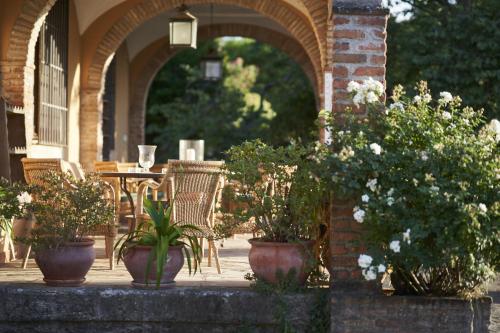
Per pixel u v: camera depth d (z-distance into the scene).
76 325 5.77
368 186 5.39
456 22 12.85
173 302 5.69
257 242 5.76
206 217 7.36
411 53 13.36
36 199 7.50
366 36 5.85
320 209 6.01
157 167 12.45
